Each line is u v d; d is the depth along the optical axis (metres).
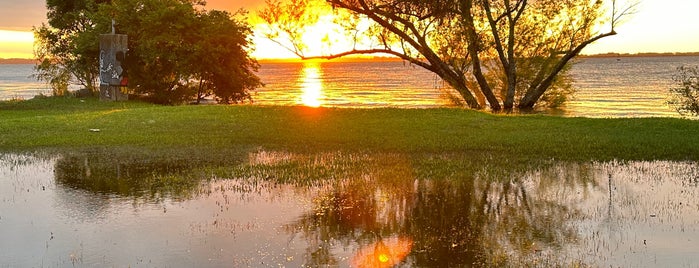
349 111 25.23
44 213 9.48
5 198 10.54
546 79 31.38
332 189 11.16
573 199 10.34
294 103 46.84
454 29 29.02
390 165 13.53
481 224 8.78
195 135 18.52
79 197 10.59
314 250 7.61
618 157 14.47
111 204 10.06
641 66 164.75
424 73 153.38
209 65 35.88
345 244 7.85
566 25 30.72
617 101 47.00
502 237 8.12
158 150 15.95
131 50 35.81
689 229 8.41
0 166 13.77
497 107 31.06
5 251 7.60
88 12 37.28
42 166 13.74
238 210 9.62
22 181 12.05
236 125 20.75
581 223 8.80
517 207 9.80
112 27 33.31
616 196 10.55
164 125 20.81
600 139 17.08
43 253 7.52
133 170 13.20
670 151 15.08
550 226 8.65
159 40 34.28
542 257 7.29
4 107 30.03
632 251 7.48
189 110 25.16
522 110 31.75
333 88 76.38
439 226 8.69
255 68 39.00
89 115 23.78
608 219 9.01
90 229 8.57
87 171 13.10
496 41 30.17
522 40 31.20
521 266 6.98
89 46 35.72
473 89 34.31
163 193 10.88
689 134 18.02
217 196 10.62
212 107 26.55
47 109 29.41
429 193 10.83
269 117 22.97
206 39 35.38
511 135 18.16
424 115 23.69
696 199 10.23
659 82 78.00
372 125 20.73
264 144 16.83
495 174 12.48
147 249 7.66
